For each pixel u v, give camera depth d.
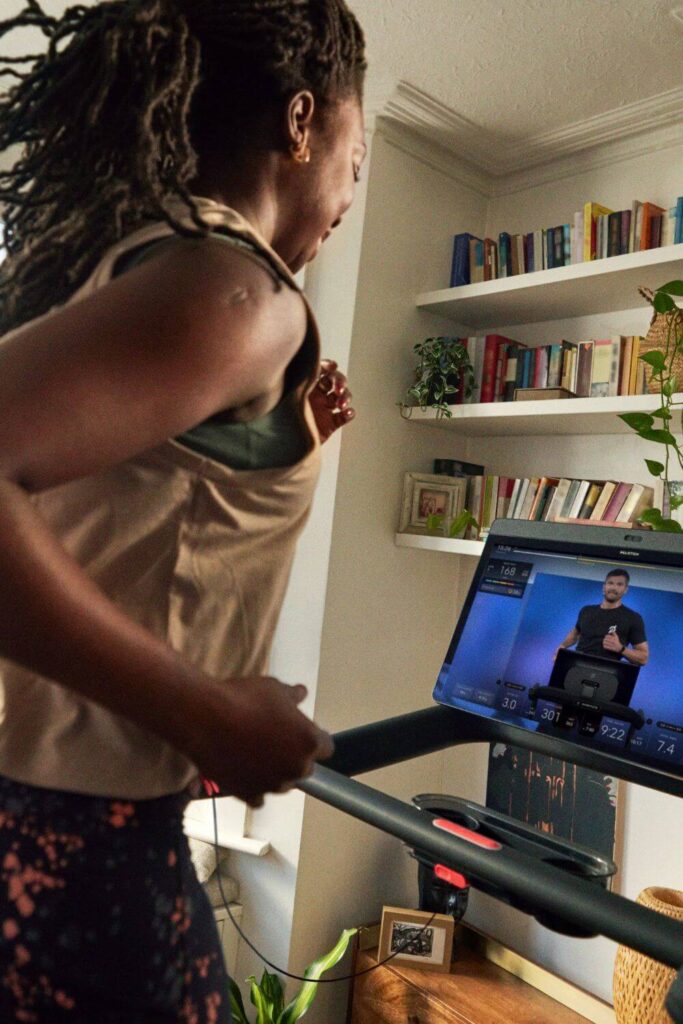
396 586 2.80
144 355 0.38
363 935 2.58
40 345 0.37
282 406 0.49
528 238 2.63
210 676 0.41
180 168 0.48
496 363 2.73
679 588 1.03
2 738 0.48
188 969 0.50
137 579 0.48
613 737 1.00
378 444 2.74
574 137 2.68
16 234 0.60
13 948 0.45
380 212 2.72
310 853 2.55
